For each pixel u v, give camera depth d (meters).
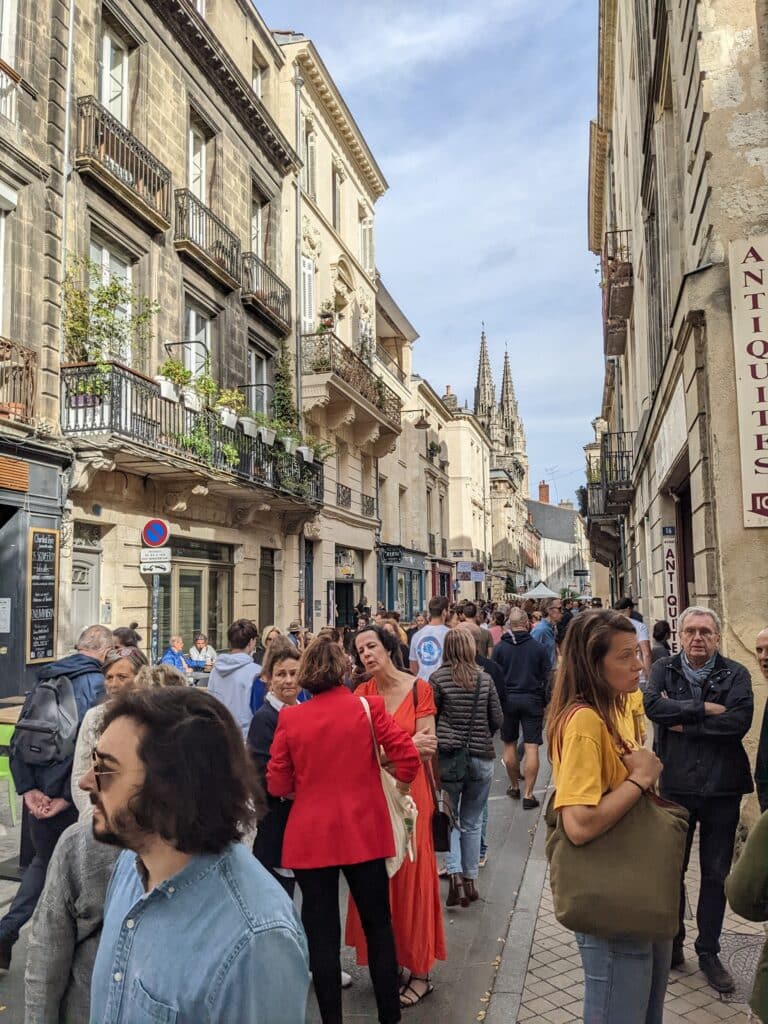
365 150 27.48
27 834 4.79
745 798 6.04
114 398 12.02
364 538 26.81
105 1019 1.47
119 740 1.48
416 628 16.98
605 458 22.52
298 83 21.97
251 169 19.62
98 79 13.36
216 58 17.09
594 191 29.58
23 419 11.00
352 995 4.22
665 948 2.68
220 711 1.57
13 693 10.75
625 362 22.36
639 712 4.46
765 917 2.34
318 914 3.60
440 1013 3.93
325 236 24.50
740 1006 3.81
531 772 8.01
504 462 84.81
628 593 24.62
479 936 4.88
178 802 1.43
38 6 11.75
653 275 11.80
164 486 14.73
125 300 13.04
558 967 4.35
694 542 7.54
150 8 14.93
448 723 5.52
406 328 35.12
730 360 6.54
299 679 3.87
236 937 1.40
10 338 11.10
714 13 6.73
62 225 12.08
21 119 11.34
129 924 1.51
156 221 14.47
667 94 9.48
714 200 6.64
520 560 77.75
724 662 4.29
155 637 11.43
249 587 18.45
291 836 3.66
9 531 10.97
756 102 6.60
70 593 11.93
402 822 3.85
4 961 4.11
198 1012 1.37
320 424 22.88
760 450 6.33
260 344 19.64
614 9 19.25
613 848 2.52
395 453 32.38
